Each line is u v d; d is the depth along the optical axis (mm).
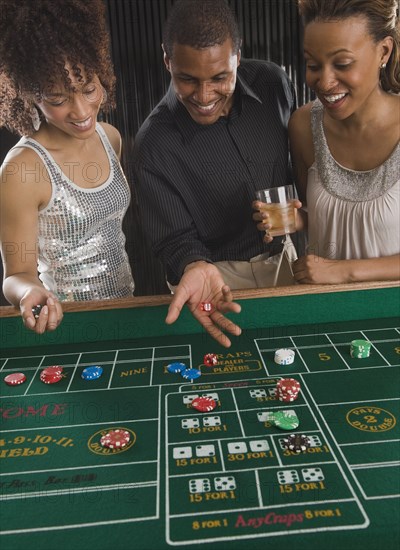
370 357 1474
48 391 1391
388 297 1697
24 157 1816
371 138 1887
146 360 1527
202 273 1594
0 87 1728
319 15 1602
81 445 1158
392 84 1771
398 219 1929
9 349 1632
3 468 1094
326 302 1695
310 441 1128
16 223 1766
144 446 1144
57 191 1880
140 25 3926
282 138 2215
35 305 1475
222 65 1682
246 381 1388
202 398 1294
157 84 4051
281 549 871
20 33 1575
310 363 1462
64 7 1593
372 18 1586
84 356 1567
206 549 870
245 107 2117
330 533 888
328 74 1651
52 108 1666
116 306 1646
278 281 2320
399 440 1117
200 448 1126
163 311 1651
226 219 2264
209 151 2129
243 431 1177
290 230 1970
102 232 2047
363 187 1953
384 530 891
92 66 1646
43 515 958
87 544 893
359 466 1043
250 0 3893
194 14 1628
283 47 4035
